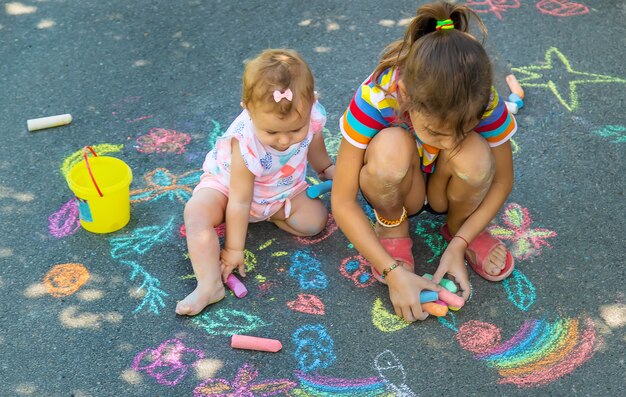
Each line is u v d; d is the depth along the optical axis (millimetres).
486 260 2826
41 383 2473
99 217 2998
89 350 2586
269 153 2775
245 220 2826
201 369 2523
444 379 2486
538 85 3961
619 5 4664
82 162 3057
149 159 3467
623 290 2803
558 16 4559
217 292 2750
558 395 2428
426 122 2273
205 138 3609
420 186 2775
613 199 3225
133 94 3916
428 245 3021
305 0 4758
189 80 4035
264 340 2576
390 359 2557
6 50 4262
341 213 2709
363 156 2605
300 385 2471
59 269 2902
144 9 4668
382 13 4633
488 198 2740
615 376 2488
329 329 2668
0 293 2797
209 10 4660
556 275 2869
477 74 2221
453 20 2412
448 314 2719
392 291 2678
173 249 3000
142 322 2691
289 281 2867
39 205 3205
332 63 4176
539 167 3406
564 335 2635
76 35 4410
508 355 2566
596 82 3990
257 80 2525
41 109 3795
